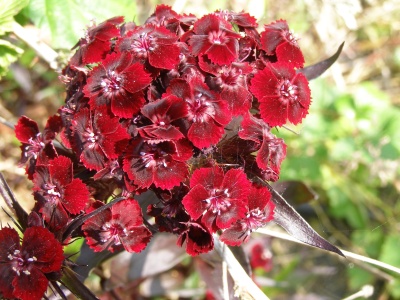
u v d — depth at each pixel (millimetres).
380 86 389
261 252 315
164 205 156
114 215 156
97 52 170
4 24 227
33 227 149
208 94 150
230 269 202
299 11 365
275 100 161
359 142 339
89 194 160
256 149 157
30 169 174
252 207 157
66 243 159
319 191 350
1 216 286
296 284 334
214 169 152
